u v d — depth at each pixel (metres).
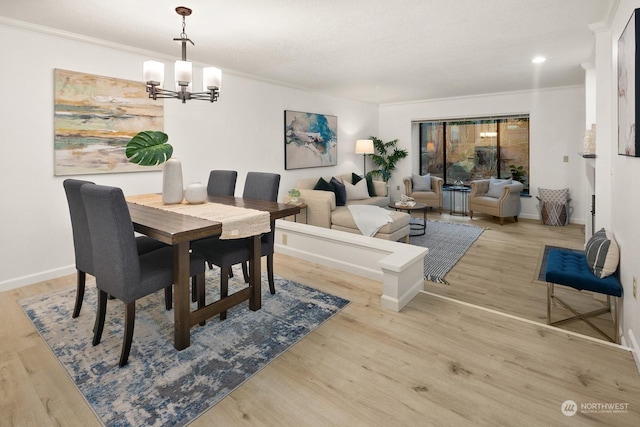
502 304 2.93
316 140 5.96
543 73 4.79
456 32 3.17
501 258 4.15
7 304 2.63
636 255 1.89
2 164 2.84
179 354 1.97
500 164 6.97
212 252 2.40
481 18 2.87
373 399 1.62
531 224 5.96
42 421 1.49
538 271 3.71
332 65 4.26
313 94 5.90
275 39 3.29
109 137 3.39
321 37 3.25
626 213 2.14
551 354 1.96
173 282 2.03
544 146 6.11
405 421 1.48
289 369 1.84
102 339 2.13
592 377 1.75
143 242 2.62
